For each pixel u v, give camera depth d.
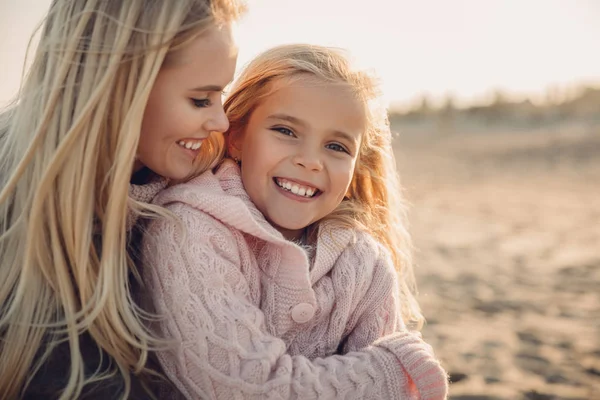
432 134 41.59
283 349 1.71
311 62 1.98
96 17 1.62
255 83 2.01
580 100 42.53
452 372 3.74
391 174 2.36
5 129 1.84
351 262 2.01
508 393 3.42
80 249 1.62
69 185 1.62
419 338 1.87
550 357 4.04
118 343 1.65
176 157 1.77
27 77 1.71
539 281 6.21
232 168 2.01
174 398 1.75
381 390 1.75
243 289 1.78
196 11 1.67
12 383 1.63
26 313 1.64
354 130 1.99
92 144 1.61
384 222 2.34
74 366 1.59
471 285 6.01
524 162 22.75
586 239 8.74
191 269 1.70
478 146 30.27
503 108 45.78
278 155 1.93
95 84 1.61
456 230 9.59
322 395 1.68
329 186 1.98
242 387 1.62
